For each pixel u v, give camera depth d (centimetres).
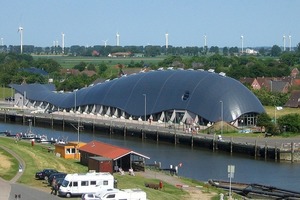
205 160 13575
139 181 9631
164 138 16950
